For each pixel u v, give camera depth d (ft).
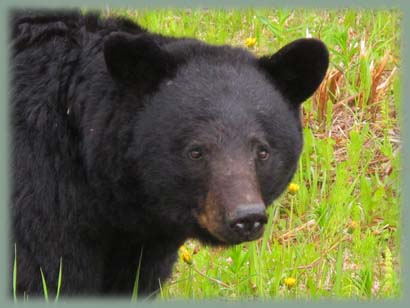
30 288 37.35
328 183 49.29
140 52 35.65
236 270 42.09
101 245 38.32
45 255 37.11
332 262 44.50
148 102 35.91
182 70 36.14
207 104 35.17
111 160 36.27
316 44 36.76
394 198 48.91
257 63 37.04
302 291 41.98
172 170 35.22
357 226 45.27
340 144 52.44
